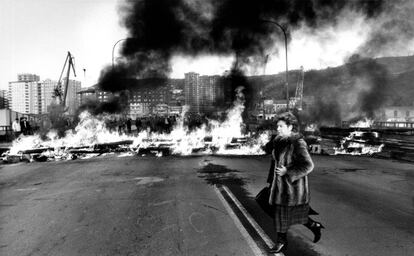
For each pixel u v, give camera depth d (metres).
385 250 4.17
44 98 127.88
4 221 5.54
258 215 5.67
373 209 6.00
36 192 7.79
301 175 3.78
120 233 4.86
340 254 4.06
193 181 8.85
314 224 4.18
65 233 4.92
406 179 8.95
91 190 7.88
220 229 4.97
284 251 4.15
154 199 6.87
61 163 13.16
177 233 4.82
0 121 31.77
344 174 9.77
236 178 9.23
